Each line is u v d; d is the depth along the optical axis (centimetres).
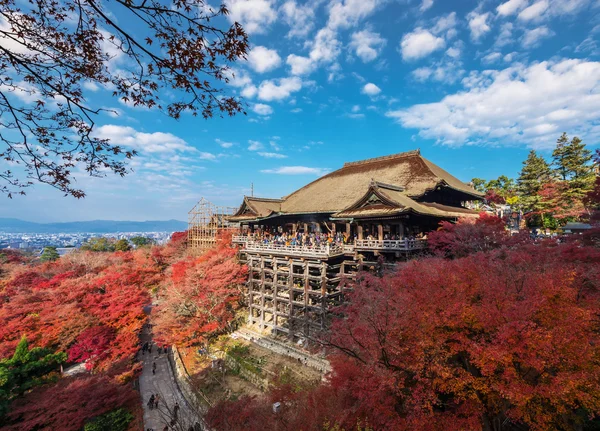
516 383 947
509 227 4006
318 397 1373
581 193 4322
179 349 3238
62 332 2739
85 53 466
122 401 2078
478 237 2133
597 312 1021
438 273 1330
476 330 1119
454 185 3619
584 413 1188
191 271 3434
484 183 6950
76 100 498
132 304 3131
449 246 2291
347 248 2711
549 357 923
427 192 3056
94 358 2545
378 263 2534
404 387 1212
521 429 1252
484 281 1167
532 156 5728
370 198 2658
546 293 1022
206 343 3133
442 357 1134
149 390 2641
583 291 1173
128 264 4988
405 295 1280
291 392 1684
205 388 2447
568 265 1299
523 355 954
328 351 1633
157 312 3566
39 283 3991
